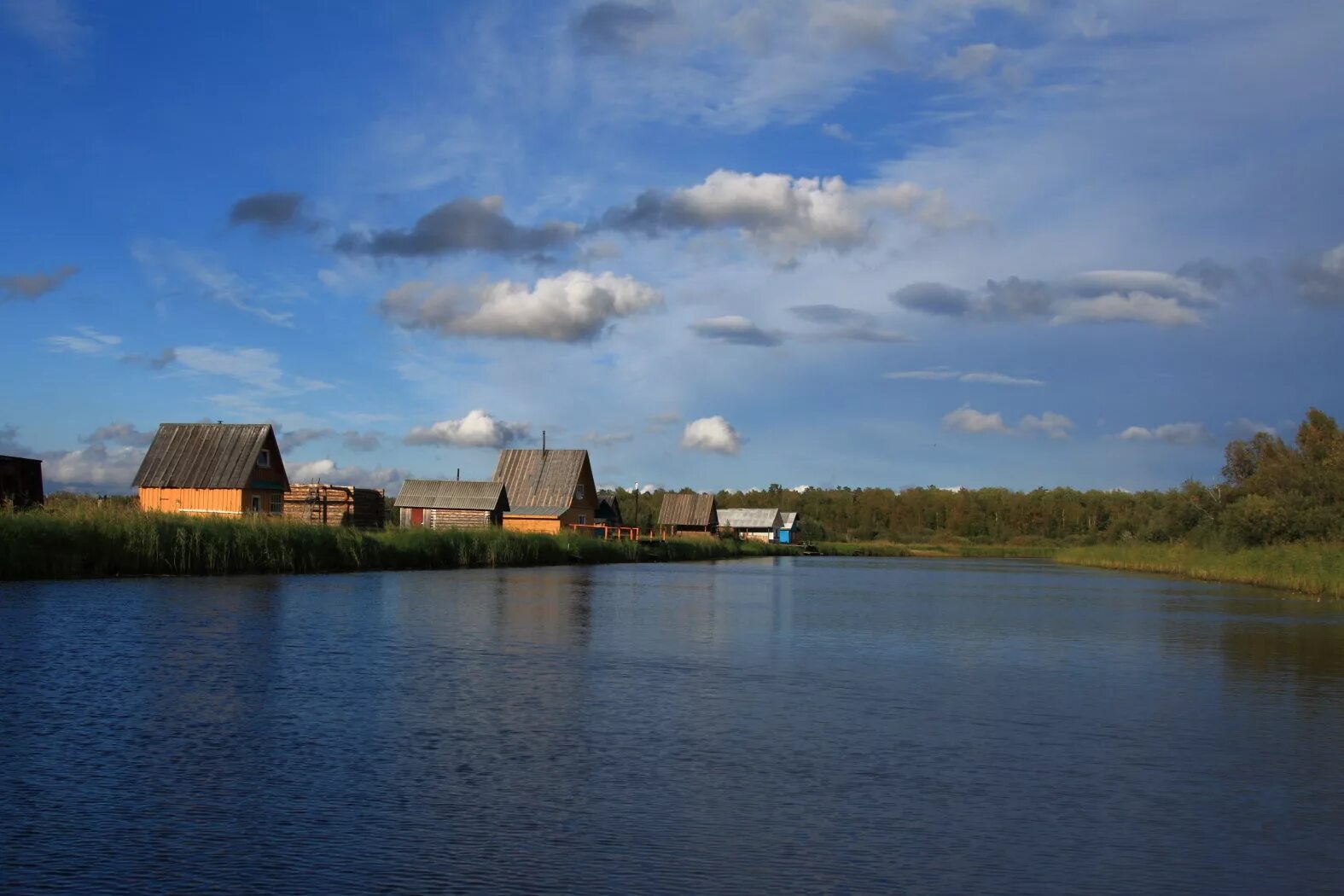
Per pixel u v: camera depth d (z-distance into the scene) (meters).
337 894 7.47
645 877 7.97
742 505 184.00
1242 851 8.93
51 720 12.48
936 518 173.50
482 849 8.49
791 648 21.88
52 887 7.48
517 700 14.69
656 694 15.58
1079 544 148.12
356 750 11.54
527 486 78.75
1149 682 18.05
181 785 10.03
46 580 29.97
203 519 38.12
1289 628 28.22
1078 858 8.69
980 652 21.95
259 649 18.59
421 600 29.53
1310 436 81.62
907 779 11.02
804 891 7.78
